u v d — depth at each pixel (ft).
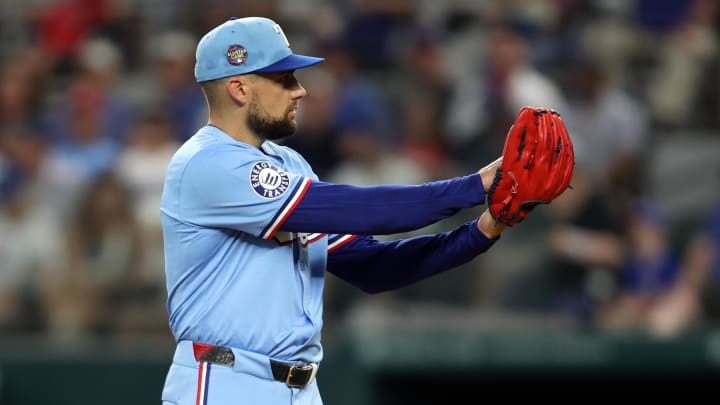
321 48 115.55
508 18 112.37
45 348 86.74
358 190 41.27
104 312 89.25
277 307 42.88
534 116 41.65
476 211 84.02
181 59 115.65
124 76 129.90
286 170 45.01
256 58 42.45
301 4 126.52
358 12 121.70
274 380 42.73
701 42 112.16
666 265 84.94
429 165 101.76
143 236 93.71
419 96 108.37
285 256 43.14
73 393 84.43
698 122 109.09
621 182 99.81
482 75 108.58
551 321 81.35
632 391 81.05
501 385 80.07
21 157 105.81
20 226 99.04
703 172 99.30
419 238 46.44
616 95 104.47
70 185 101.35
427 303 84.02
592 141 100.73
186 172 42.42
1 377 85.05
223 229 42.60
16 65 129.18
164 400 43.86
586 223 84.58
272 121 43.19
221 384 42.29
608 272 83.97
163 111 109.91
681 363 74.08
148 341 86.74
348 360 76.74
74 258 91.30
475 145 99.96
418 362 75.77
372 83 116.57
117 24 135.23
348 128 102.27
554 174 41.60
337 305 84.33
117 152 106.63
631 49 115.55
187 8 132.57
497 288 83.87
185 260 42.93
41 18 138.82
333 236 46.52
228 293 42.63
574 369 74.90
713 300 83.41
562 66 107.65
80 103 111.45
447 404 79.25
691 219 91.09
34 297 90.63
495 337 75.41
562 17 115.14
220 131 43.45
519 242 85.05
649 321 81.61
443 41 119.03
